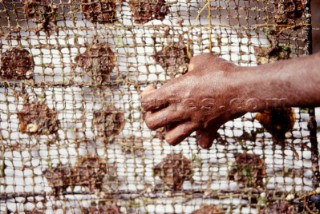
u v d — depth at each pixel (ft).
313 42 4.48
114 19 4.05
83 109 4.05
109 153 4.08
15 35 4.13
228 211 4.07
